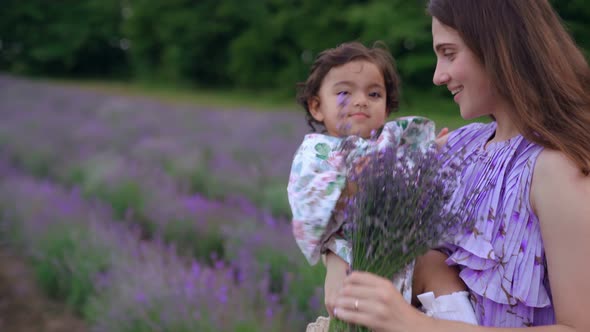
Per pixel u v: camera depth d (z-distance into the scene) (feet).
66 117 39.52
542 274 3.84
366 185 3.94
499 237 3.97
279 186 19.38
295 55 86.22
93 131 32.83
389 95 5.25
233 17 95.14
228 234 14.79
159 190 20.02
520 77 3.91
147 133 33.22
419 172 4.00
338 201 4.43
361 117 4.79
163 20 100.01
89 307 12.85
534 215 3.86
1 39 114.52
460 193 4.34
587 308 3.48
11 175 24.12
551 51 3.91
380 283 3.72
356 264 4.01
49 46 114.11
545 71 3.88
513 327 3.95
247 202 18.30
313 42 80.07
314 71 5.16
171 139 30.04
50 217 16.93
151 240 16.99
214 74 102.78
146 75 109.50
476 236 4.04
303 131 30.66
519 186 3.92
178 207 17.65
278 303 11.30
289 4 83.05
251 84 93.35
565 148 3.66
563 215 3.58
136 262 12.59
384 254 3.90
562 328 3.54
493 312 4.01
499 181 4.07
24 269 17.17
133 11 104.73
